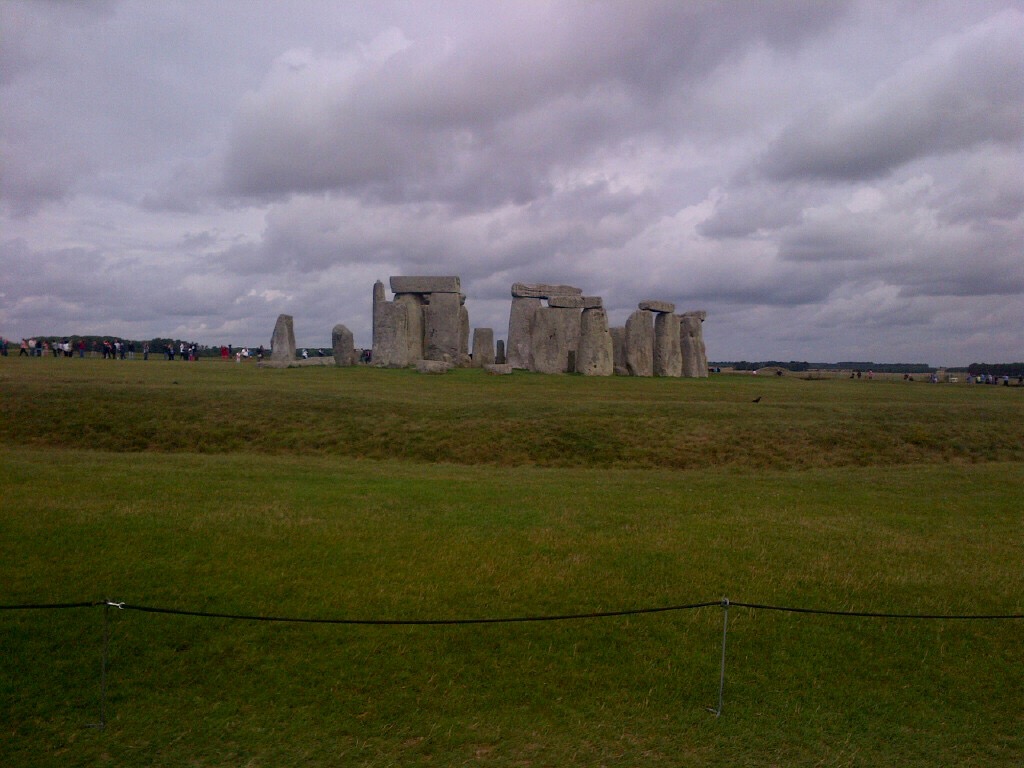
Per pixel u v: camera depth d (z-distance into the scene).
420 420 30.94
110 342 69.00
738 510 19.72
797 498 21.72
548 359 56.69
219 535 15.45
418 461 27.44
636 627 12.77
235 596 12.91
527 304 59.88
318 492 19.70
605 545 16.06
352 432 29.53
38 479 19.70
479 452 28.38
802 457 29.34
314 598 13.02
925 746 10.48
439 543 15.73
